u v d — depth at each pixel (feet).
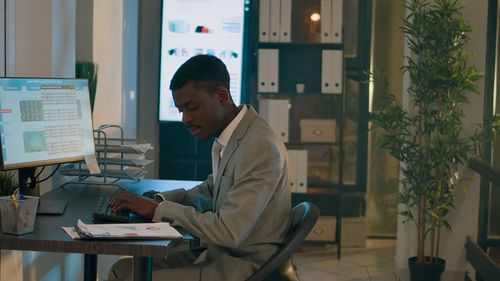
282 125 19.04
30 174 9.27
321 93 18.97
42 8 11.00
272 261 7.64
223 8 18.57
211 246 8.29
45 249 7.03
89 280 10.39
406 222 16.62
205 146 20.12
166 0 18.51
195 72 7.97
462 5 15.48
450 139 15.21
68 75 11.89
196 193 9.76
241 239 7.59
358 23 20.30
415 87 16.16
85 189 10.59
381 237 21.02
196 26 18.60
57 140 9.52
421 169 15.66
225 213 7.57
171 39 18.65
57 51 11.30
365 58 20.35
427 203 16.06
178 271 8.13
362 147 20.45
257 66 19.20
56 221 8.02
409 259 16.28
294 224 8.18
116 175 11.05
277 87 19.01
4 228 7.36
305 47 19.75
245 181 7.72
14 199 7.32
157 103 19.21
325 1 18.98
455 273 16.51
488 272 14.26
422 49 15.53
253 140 7.87
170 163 20.22
